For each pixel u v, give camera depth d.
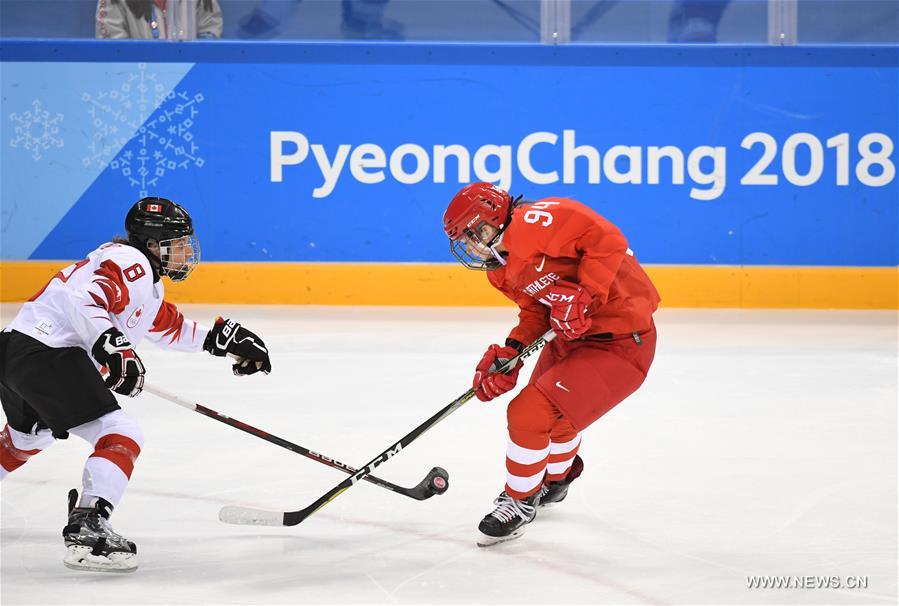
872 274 29.08
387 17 29.39
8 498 12.56
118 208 29.66
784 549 10.80
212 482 13.29
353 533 11.33
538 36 29.41
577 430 10.91
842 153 29.30
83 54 29.30
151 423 16.48
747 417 16.97
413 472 13.84
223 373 20.42
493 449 15.02
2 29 29.39
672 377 20.20
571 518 11.87
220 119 29.50
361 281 29.47
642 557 10.55
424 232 29.70
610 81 29.30
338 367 21.00
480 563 10.38
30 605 9.24
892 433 15.91
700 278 29.22
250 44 29.30
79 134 29.50
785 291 29.22
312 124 29.58
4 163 29.58
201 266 29.55
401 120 29.55
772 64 29.14
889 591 9.59
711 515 11.96
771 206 29.39
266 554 10.66
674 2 29.17
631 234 29.58
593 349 11.03
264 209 29.66
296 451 11.11
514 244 10.62
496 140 29.58
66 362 10.21
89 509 9.89
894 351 22.86
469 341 23.91
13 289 29.59
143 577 9.98
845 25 29.22
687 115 29.36
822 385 19.47
